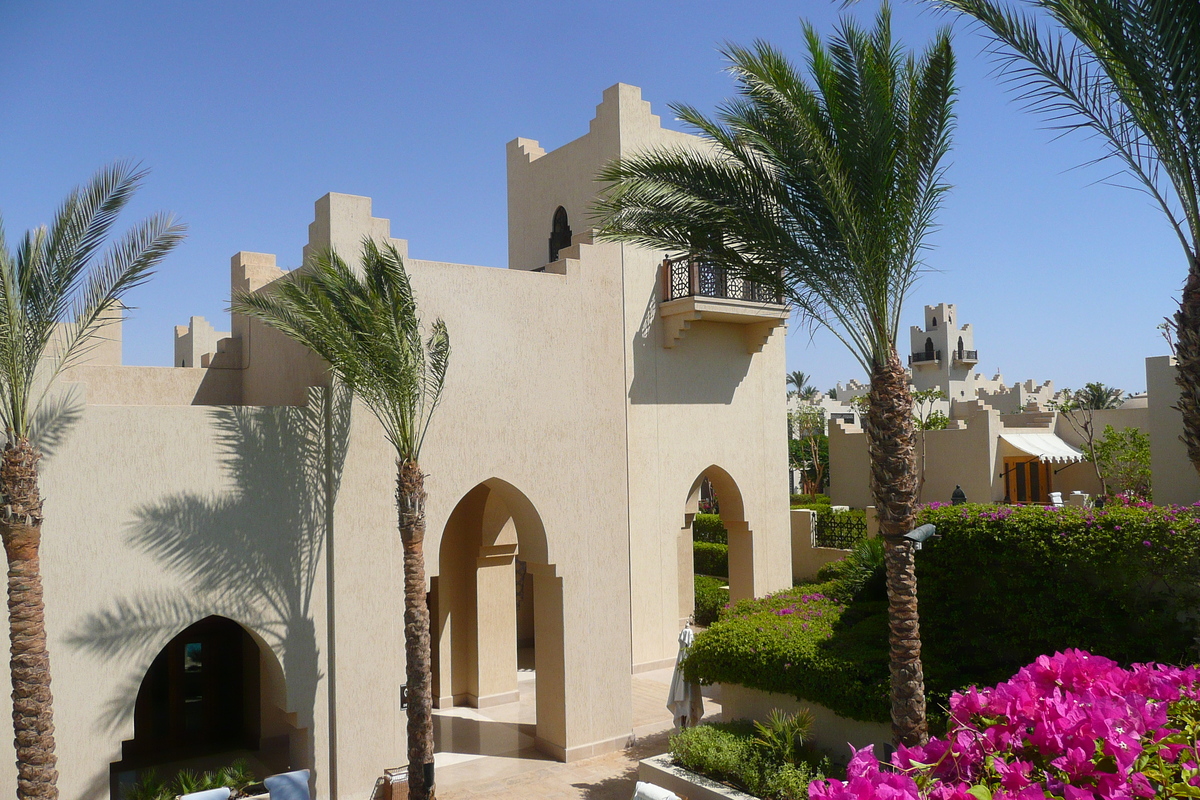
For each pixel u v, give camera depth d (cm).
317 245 1289
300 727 1208
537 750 1478
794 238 1024
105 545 1086
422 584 1168
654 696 1744
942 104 984
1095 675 502
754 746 1152
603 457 1509
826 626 1322
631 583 1905
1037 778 414
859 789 380
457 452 1340
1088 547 1027
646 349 1930
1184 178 711
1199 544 944
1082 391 5847
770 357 2161
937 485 3578
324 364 1265
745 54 988
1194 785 390
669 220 1090
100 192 1025
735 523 2103
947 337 7369
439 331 1247
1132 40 706
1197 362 706
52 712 949
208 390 1686
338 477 1246
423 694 1148
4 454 935
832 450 3534
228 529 1170
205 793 1045
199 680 1545
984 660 1145
